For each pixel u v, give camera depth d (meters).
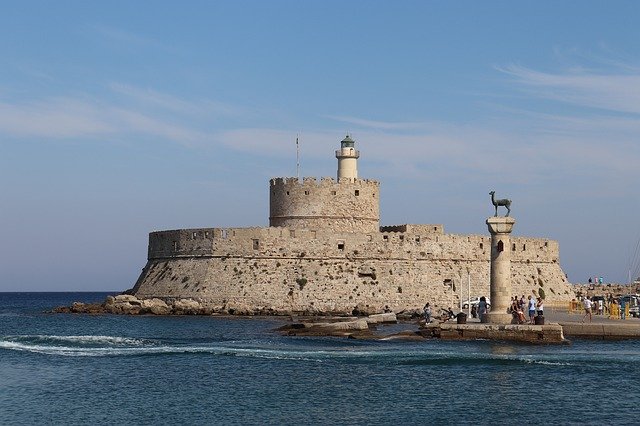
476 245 110.12
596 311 89.69
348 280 103.19
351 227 109.25
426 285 105.56
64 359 55.94
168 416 39.81
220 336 71.62
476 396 43.66
